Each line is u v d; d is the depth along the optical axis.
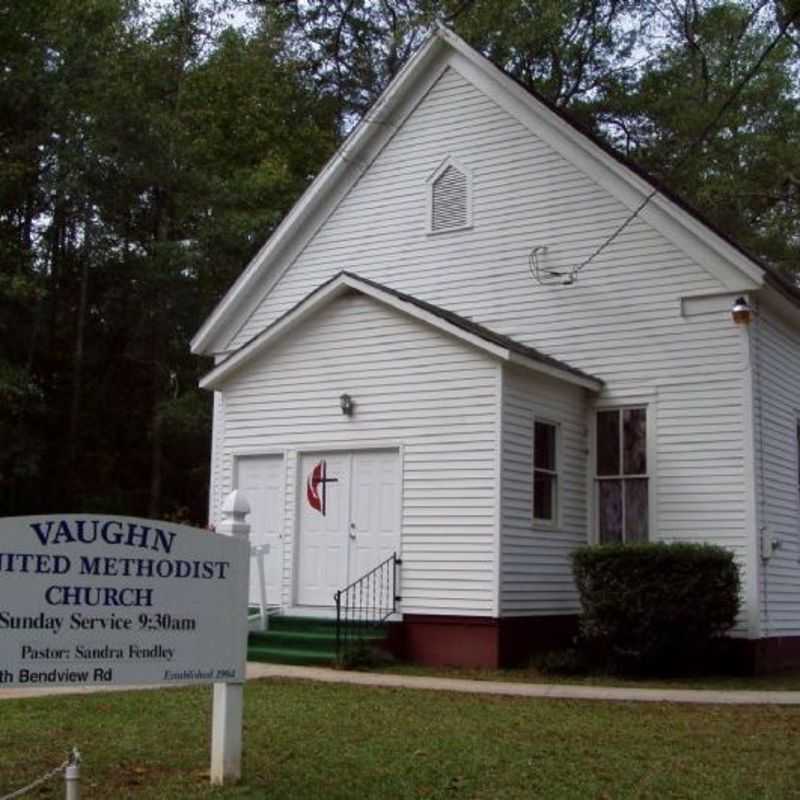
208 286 29.16
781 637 16.41
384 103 19.17
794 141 31.69
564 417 16.72
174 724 9.93
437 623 15.28
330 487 16.59
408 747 8.97
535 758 8.63
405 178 19.14
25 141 25.98
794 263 32.31
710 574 14.30
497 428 15.18
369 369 16.42
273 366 17.39
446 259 18.53
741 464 15.95
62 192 25.77
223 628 7.59
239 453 17.50
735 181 30.84
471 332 15.36
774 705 11.77
